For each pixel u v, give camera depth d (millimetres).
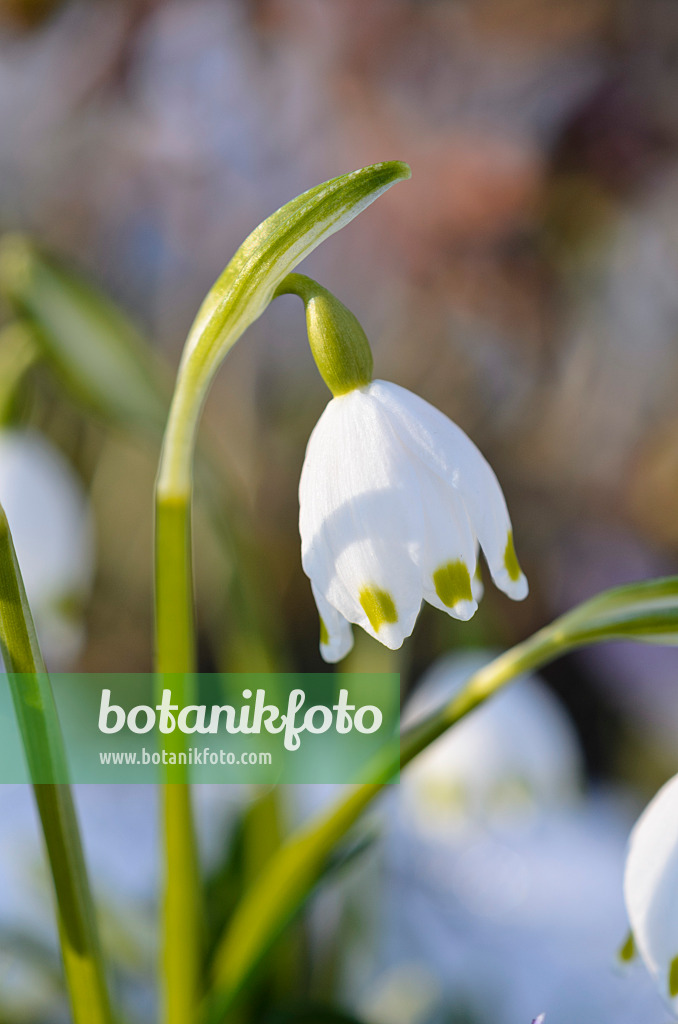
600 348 594
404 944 315
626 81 517
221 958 240
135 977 280
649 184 525
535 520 671
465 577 213
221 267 602
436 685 293
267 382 654
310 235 215
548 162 506
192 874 239
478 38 520
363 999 289
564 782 312
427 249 517
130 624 722
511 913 344
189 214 583
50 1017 276
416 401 217
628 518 663
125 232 635
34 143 580
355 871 293
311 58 516
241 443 653
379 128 513
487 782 298
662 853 218
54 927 283
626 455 638
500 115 522
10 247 281
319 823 233
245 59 525
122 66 534
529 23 516
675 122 517
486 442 645
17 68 558
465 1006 293
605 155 514
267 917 236
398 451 214
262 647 274
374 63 517
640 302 573
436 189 500
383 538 213
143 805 392
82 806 391
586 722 662
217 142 552
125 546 720
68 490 282
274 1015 256
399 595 213
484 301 542
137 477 719
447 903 342
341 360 217
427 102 523
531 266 534
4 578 216
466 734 298
